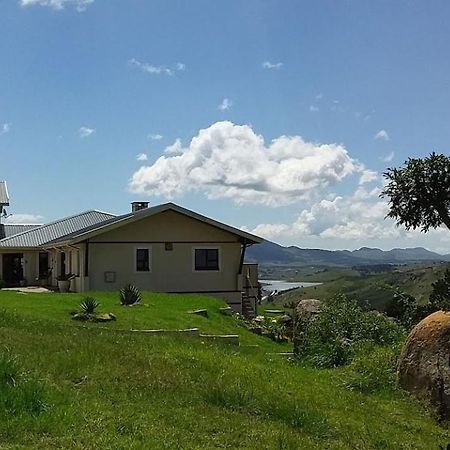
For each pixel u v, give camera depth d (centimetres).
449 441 927
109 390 873
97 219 4566
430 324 1109
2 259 4012
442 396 1036
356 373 1235
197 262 3222
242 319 2534
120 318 1922
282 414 873
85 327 1547
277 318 2689
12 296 2295
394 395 1118
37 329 1334
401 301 1534
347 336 1488
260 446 737
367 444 841
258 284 3381
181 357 1134
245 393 914
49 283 3919
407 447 862
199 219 3189
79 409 769
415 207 1099
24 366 910
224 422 801
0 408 718
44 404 755
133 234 3128
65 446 655
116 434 709
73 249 3294
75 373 931
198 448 703
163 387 914
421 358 1095
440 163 1077
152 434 722
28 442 658
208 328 2023
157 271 3159
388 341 1441
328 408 974
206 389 918
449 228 1088
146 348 1198
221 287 3247
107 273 3081
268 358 1467
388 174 1112
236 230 3238
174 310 2250
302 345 1490
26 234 4203
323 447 794
